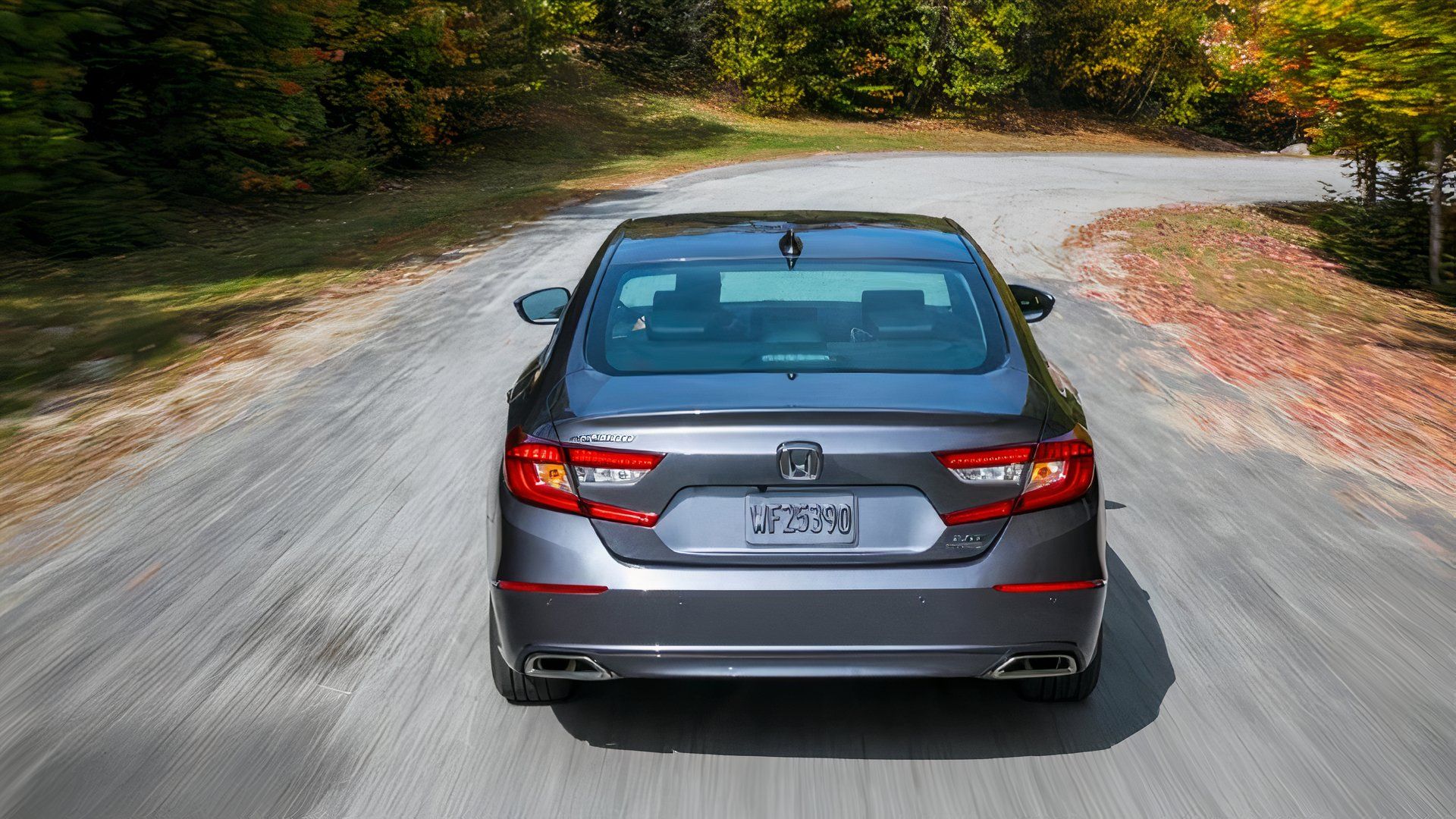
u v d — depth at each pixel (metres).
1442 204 15.94
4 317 10.99
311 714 3.55
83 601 4.45
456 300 11.35
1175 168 34.56
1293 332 10.63
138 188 17.14
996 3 48.47
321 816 2.99
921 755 3.31
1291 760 3.29
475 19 30.84
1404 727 3.47
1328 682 3.78
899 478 3.02
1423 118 13.49
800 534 3.04
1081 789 3.14
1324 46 14.32
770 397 3.12
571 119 37.62
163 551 5.00
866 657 3.04
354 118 26.98
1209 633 4.17
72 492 5.86
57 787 3.13
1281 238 18.47
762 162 29.88
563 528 3.10
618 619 3.05
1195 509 5.59
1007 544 3.05
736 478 3.02
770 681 3.78
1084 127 52.84
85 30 16.92
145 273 13.98
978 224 18.20
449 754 3.31
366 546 5.03
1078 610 3.09
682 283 3.74
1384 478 6.15
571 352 3.48
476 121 33.19
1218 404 7.73
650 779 3.18
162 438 6.88
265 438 6.80
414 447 6.55
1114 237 17.33
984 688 3.73
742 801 3.07
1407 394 8.21
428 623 4.23
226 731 3.45
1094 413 7.43
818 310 3.57
